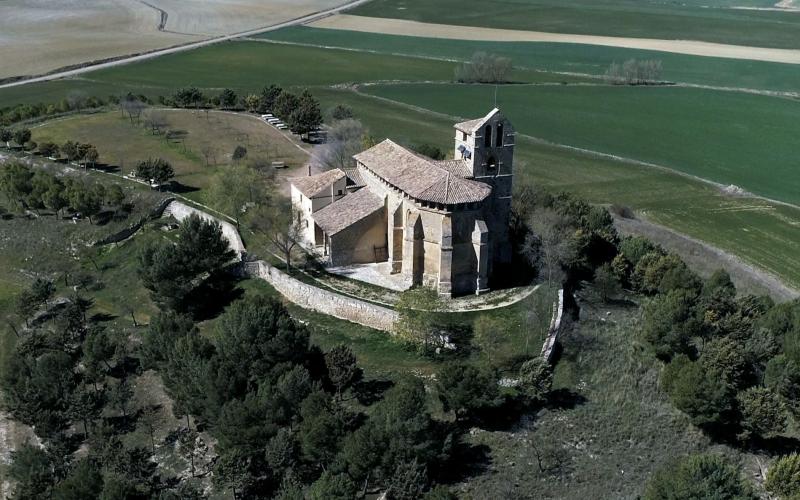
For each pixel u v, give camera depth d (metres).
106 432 73.88
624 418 74.94
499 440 71.19
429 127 174.12
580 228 101.25
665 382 77.00
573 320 89.06
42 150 136.88
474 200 86.75
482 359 80.00
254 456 69.69
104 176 128.50
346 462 64.12
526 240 97.94
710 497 57.91
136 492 67.06
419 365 80.12
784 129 177.00
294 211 107.00
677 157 158.12
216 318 93.50
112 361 86.81
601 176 146.25
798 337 81.19
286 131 159.12
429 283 91.25
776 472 65.75
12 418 80.50
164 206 118.69
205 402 71.81
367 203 97.94
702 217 127.38
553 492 66.25
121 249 110.94
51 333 91.50
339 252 96.88
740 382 78.25
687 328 81.88
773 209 130.75
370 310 86.56
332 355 75.12
